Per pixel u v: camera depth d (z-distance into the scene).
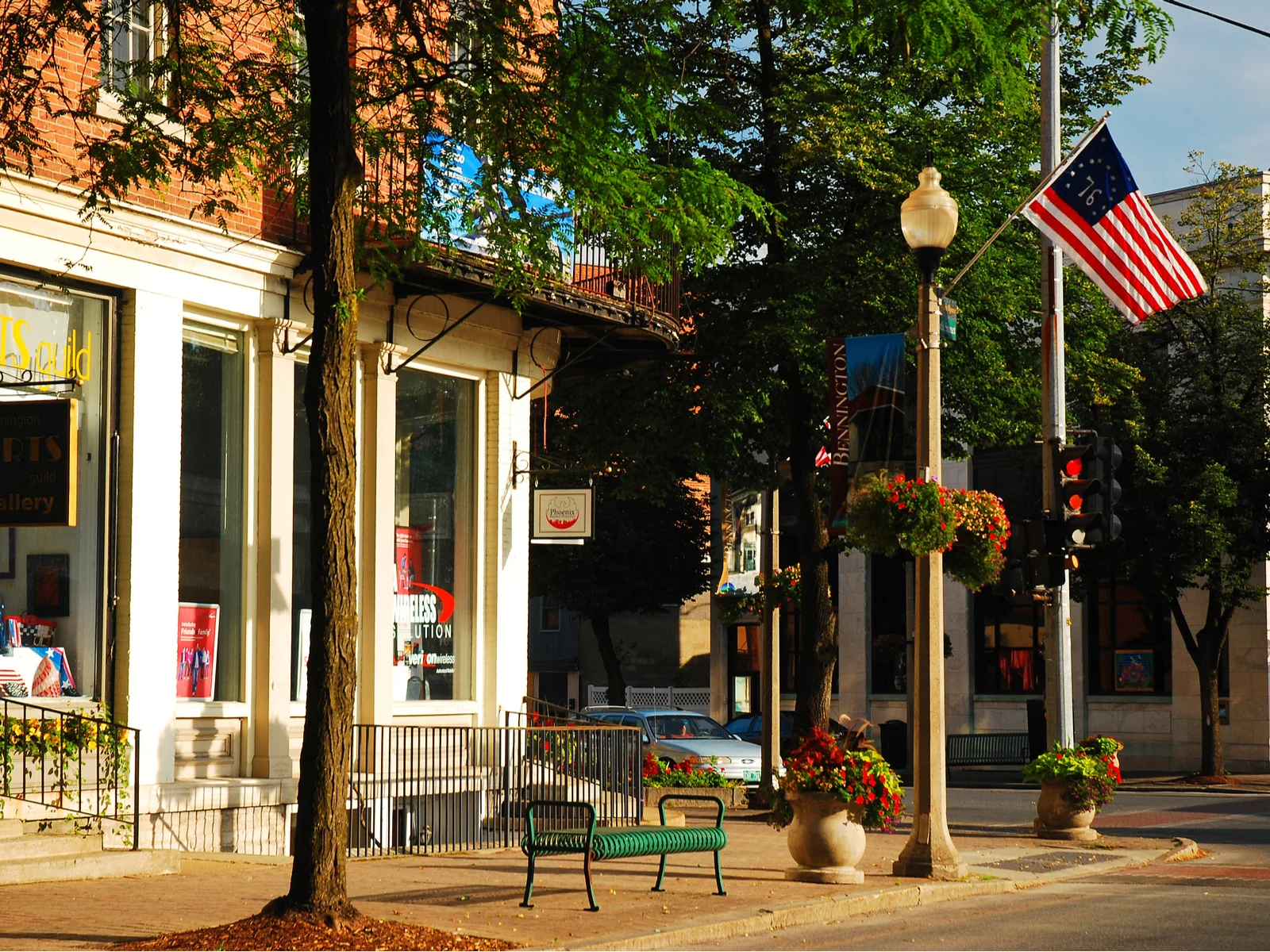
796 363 22.22
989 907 12.30
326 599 9.55
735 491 26.88
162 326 14.85
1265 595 31.31
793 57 22.12
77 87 14.09
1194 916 11.59
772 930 10.88
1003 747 38.41
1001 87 14.25
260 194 15.69
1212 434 31.08
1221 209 32.56
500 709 18.81
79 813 12.95
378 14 13.23
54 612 13.91
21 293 13.76
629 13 13.70
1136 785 30.75
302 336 16.44
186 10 13.75
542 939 9.60
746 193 14.89
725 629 47.03
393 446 17.47
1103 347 25.06
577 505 19.39
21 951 8.69
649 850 11.73
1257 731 34.16
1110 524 16.62
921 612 13.83
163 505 14.76
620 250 14.46
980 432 23.89
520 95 13.16
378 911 10.61
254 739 15.84
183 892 11.29
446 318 18.22
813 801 13.18
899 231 21.47
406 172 14.23
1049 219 17.48
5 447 12.85
